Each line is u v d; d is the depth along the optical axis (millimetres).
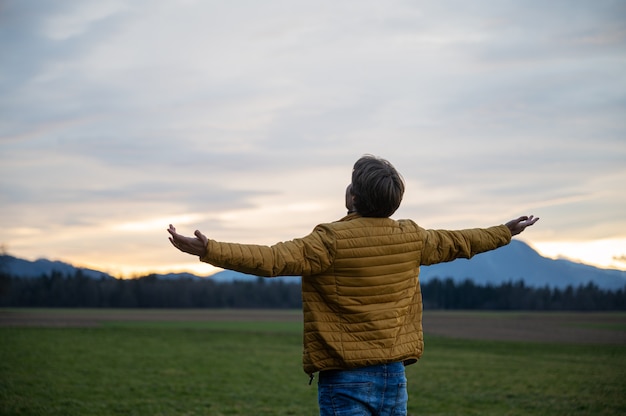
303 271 3246
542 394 14352
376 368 3336
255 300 140875
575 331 57000
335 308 3332
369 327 3311
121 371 18422
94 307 132625
